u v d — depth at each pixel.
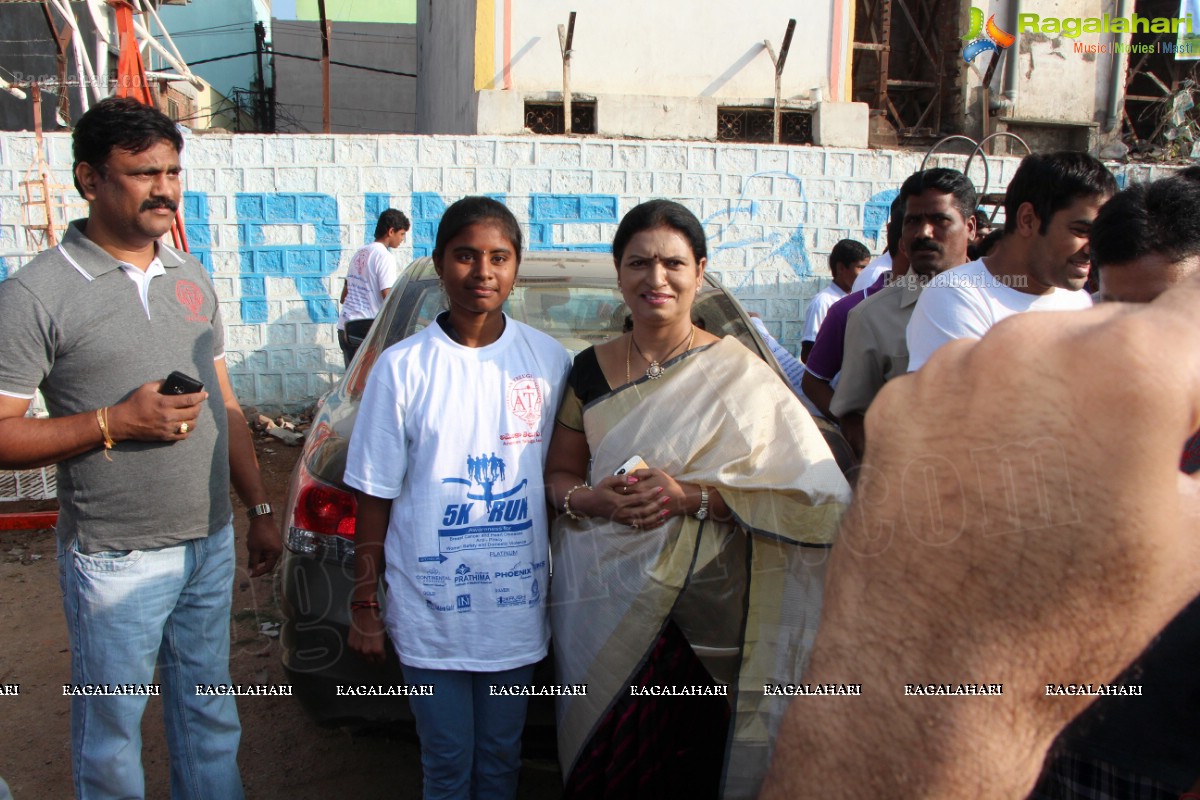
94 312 1.86
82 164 1.84
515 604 1.91
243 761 2.71
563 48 7.66
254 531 2.27
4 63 8.13
